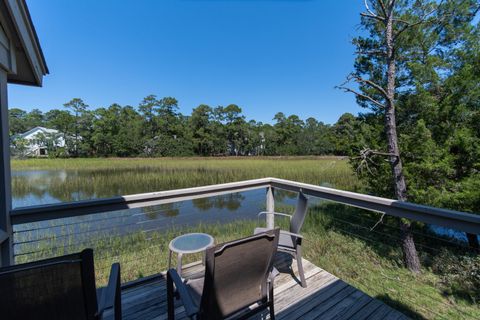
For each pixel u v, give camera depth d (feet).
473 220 3.98
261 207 22.76
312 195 7.36
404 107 12.74
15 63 5.64
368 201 5.82
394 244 13.03
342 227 15.88
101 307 2.94
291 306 5.58
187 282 4.77
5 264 4.91
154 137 117.60
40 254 12.16
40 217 5.30
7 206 4.95
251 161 80.69
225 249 3.27
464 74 10.75
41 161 80.33
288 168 50.19
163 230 15.94
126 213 21.36
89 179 42.88
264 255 3.83
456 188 10.78
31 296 2.40
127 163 76.95
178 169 58.08
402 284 8.84
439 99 11.95
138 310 5.39
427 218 4.71
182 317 5.17
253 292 3.95
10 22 4.74
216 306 3.48
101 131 108.68
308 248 11.32
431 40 11.96
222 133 128.26
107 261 10.57
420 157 11.54
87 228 16.87
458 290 8.54
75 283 2.61
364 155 11.58
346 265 10.04
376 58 13.47
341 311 5.43
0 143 4.82
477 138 10.68
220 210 22.29
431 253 11.94
